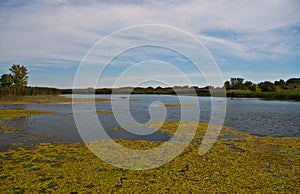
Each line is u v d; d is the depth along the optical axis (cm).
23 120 2681
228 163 1245
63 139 1784
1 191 917
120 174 1098
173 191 930
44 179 1030
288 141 1733
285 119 2953
